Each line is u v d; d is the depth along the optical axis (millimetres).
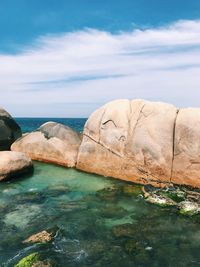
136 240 11164
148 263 9797
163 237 11414
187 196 14625
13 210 13773
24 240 11070
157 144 16344
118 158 17938
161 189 15656
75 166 20297
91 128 19391
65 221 12688
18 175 18453
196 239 11297
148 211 13734
